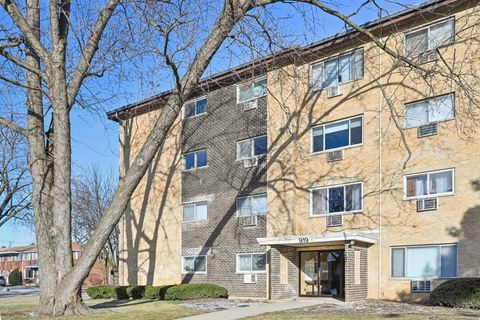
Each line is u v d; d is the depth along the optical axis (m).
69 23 15.55
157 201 30.05
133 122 32.22
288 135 23.75
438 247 18.58
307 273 22.95
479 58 18.03
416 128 19.61
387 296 19.67
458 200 18.23
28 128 16.91
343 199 21.50
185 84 15.38
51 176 16.80
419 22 19.88
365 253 20.34
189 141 28.69
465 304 16.08
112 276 43.06
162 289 23.14
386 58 20.78
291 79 22.30
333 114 22.31
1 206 37.25
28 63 17.09
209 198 27.03
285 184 23.50
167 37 14.26
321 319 13.52
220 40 14.78
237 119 26.22
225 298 23.69
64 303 15.17
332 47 22.45
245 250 24.72
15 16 15.41
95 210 44.03
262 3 14.21
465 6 18.73
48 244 15.91
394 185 20.00
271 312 15.87
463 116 18.08
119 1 15.01
